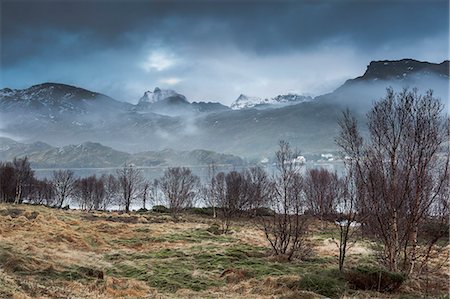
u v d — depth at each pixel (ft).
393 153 67.72
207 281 66.59
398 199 67.21
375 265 72.02
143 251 93.25
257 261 81.56
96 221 156.87
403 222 68.80
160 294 56.80
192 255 87.45
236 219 181.16
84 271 64.49
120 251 92.17
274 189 97.60
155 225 153.28
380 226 68.33
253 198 176.65
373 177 68.28
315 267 77.25
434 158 67.26
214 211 206.69
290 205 90.22
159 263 79.00
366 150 69.72
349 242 106.22
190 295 56.44
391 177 67.36
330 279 57.36
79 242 94.63
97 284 59.36
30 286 48.93
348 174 71.00
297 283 57.88
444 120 67.21
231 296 55.11
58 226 116.06
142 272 71.72
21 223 111.96
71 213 187.73
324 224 147.95
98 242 101.65
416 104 67.56
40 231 101.71
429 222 71.36
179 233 125.80
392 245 66.95
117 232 123.03
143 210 248.73
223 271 71.97
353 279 58.49
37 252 72.23
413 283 61.31
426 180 67.62
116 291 56.85
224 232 137.90
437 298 53.16
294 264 81.00
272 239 112.37
